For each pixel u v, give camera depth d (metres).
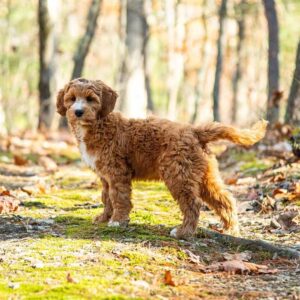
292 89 14.19
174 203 9.46
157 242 7.18
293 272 6.46
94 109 7.94
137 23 25.45
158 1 38.69
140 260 6.55
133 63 25.45
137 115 25.48
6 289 5.68
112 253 6.75
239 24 36.09
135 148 7.87
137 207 9.15
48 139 19.50
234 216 7.84
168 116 38.62
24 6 43.38
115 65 45.19
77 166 14.48
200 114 46.06
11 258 6.55
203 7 37.81
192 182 7.51
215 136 7.63
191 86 49.88
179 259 6.77
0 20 42.78
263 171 11.41
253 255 7.05
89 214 8.72
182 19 40.53
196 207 7.54
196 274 6.34
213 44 44.16
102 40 51.06
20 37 43.72
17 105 44.00
